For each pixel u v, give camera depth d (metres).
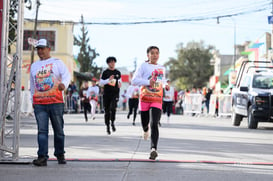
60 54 45.41
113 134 13.99
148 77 8.44
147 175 6.76
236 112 19.53
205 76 85.25
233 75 45.44
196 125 19.75
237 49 81.31
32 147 10.16
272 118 17.12
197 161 8.18
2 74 8.07
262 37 38.06
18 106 8.05
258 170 7.40
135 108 18.53
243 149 10.48
